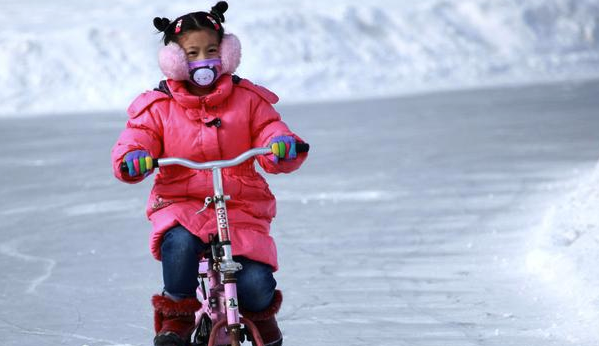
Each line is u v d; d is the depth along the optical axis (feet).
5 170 104.17
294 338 43.80
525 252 57.98
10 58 208.44
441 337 43.14
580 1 258.16
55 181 95.40
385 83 214.48
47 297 52.44
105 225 72.49
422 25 241.14
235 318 31.65
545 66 233.96
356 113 158.71
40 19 262.26
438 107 162.20
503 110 150.82
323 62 218.18
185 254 32.89
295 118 154.10
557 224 57.93
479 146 108.78
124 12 269.85
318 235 66.33
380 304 49.06
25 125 161.99
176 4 281.33
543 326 43.60
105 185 92.07
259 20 225.97
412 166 96.17
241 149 34.45
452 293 50.39
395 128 131.75
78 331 46.14
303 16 231.30
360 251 61.26
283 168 33.78
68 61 208.64
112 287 54.44
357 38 229.86
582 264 50.55
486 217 69.87
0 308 50.37
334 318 46.83
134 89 201.67
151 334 45.55
